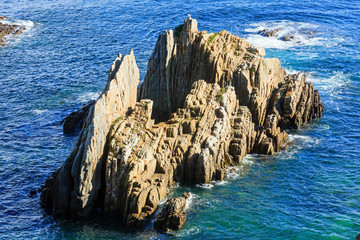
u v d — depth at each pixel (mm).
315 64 105125
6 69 106500
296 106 79000
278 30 127562
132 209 53438
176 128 63719
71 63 110000
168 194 58969
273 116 73938
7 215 56125
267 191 60531
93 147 54781
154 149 59688
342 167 66250
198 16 141875
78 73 104438
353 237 51344
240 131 67875
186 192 59750
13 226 54031
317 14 142375
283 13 143375
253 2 155625
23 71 105500
